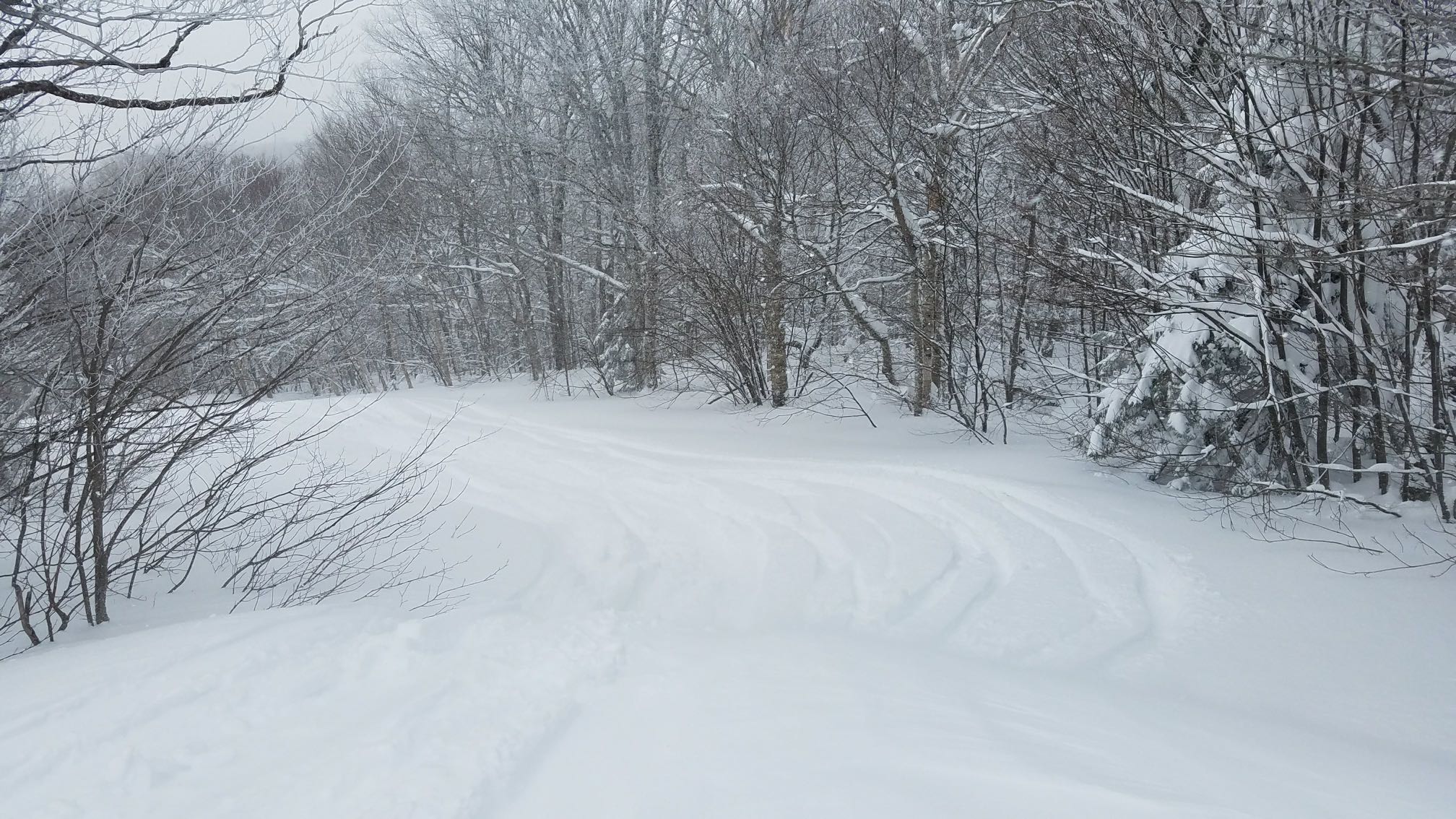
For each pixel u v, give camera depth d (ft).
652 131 64.34
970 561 25.62
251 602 22.30
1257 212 28.19
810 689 12.73
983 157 46.03
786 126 50.80
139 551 21.36
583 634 15.70
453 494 40.88
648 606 24.66
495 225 77.36
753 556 28.37
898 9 47.73
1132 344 35.50
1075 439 38.09
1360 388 29.12
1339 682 16.31
